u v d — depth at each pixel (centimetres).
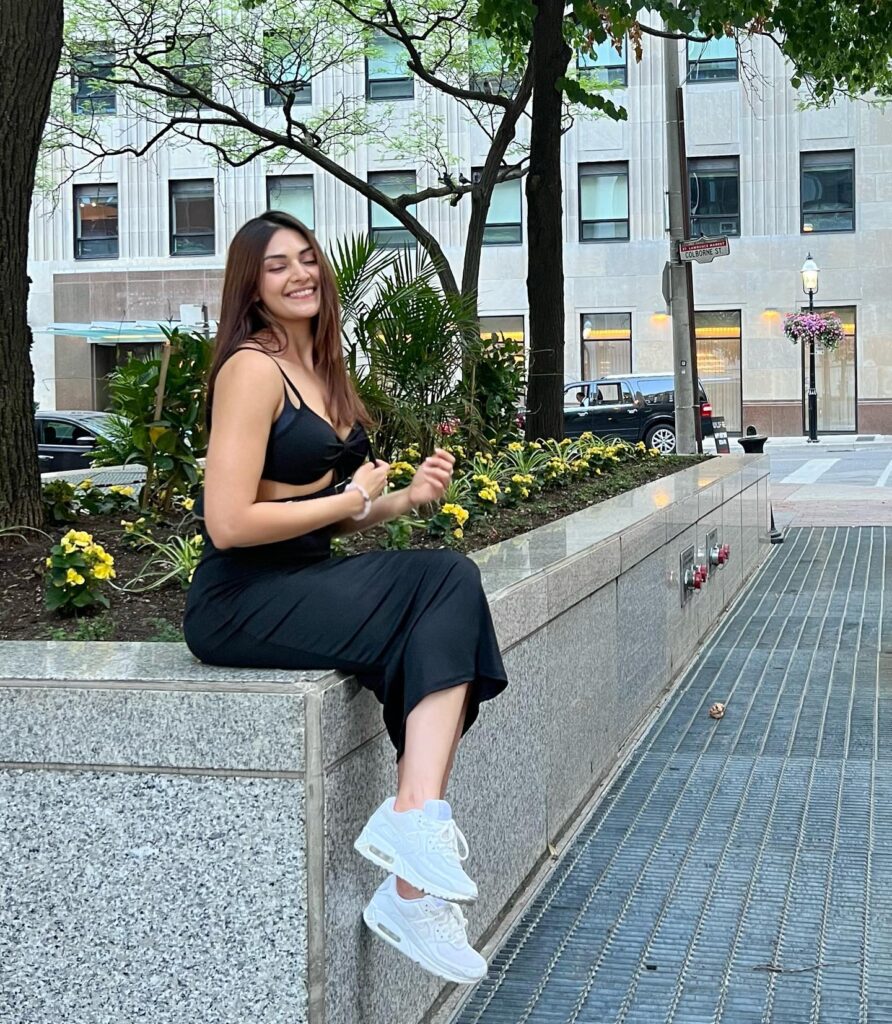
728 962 389
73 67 1526
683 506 813
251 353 289
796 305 3506
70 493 619
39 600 445
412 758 279
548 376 1174
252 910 275
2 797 284
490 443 955
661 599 743
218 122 1388
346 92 3434
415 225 1340
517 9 1047
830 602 1051
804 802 546
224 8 1856
